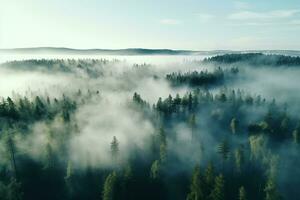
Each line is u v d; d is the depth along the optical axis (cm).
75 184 9788
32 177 9875
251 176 10719
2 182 8725
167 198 9794
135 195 9512
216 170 11106
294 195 10400
